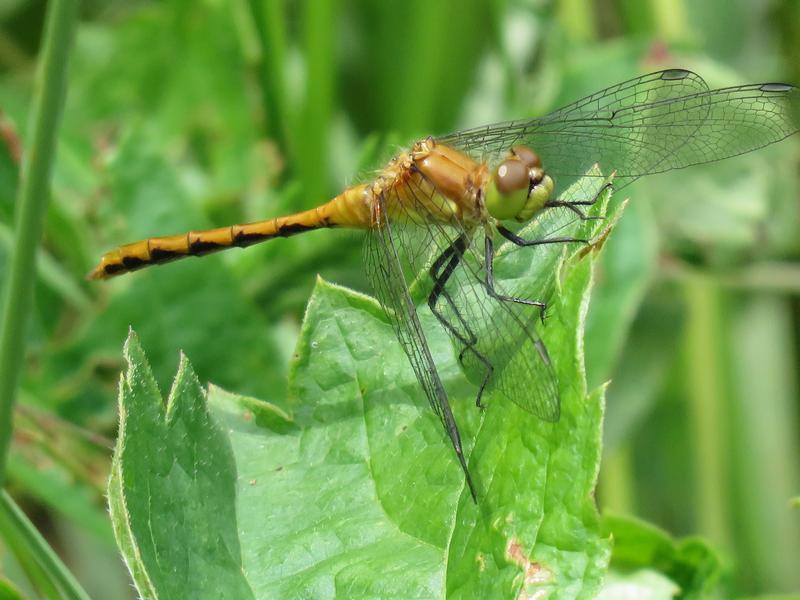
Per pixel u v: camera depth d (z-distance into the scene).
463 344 0.38
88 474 0.41
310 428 0.38
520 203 0.40
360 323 0.38
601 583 0.37
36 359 0.41
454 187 0.40
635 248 0.41
